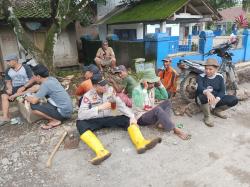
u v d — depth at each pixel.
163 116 4.12
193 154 3.80
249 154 3.78
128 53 9.68
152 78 4.29
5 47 10.74
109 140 4.11
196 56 8.91
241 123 4.81
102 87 3.90
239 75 8.20
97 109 3.86
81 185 3.28
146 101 4.34
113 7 15.38
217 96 4.71
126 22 11.97
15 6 10.91
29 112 4.78
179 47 8.99
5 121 5.00
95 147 3.68
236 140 4.18
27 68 5.63
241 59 10.31
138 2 14.14
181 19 12.42
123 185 3.25
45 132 4.49
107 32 14.48
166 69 5.86
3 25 10.50
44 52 8.13
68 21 8.21
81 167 3.60
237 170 3.43
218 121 4.88
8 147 4.11
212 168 3.49
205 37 8.95
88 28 15.24
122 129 4.43
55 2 7.93
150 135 4.26
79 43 14.80
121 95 4.61
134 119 4.05
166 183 3.25
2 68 10.88
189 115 5.06
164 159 3.69
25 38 7.82
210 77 4.82
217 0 14.50
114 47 10.50
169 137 4.21
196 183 3.23
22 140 4.30
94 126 4.16
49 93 4.46
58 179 3.40
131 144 4.01
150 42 8.57
